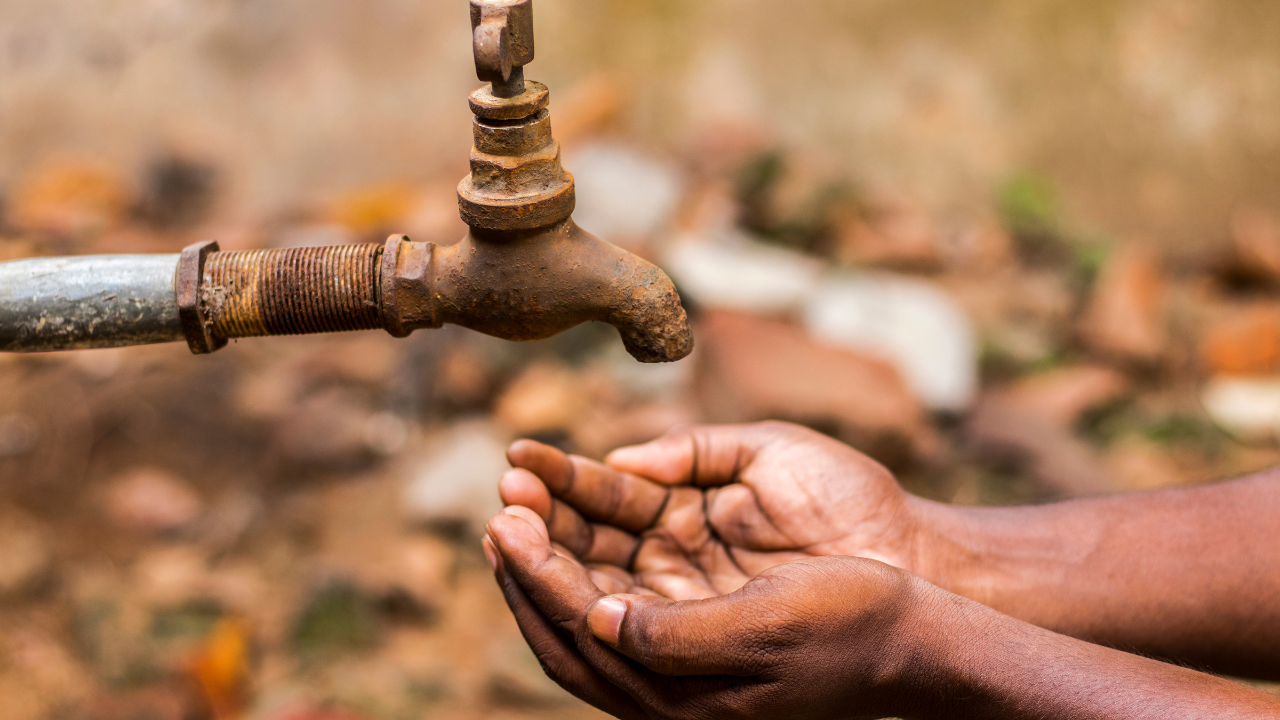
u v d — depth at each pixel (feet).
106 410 8.63
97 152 12.32
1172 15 13.29
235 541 7.90
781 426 3.51
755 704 2.54
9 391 8.70
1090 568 3.26
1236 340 9.88
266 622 7.27
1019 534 3.34
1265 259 10.96
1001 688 2.50
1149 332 9.99
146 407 8.72
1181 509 3.32
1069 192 12.60
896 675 2.54
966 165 12.78
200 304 2.62
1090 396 9.37
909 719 2.66
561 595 2.65
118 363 9.05
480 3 2.43
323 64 13.15
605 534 3.38
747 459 3.46
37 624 7.00
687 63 13.61
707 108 13.28
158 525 7.87
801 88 13.47
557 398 8.63
